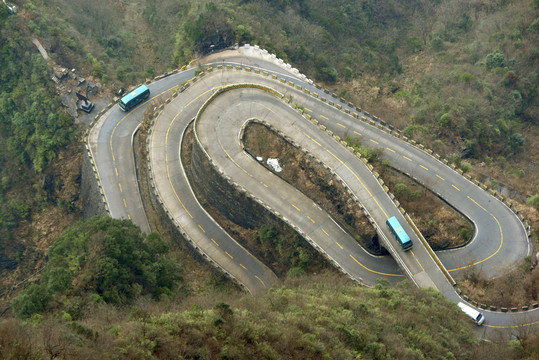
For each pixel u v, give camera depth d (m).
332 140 102.81
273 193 99.44
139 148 115.44
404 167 102.62
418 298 80.50
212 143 104.31
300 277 88.81
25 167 122.88
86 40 132.88
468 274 89.94
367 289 83.19
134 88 125.12
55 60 123.38
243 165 102.00
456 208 96.75
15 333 59.09
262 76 122.00
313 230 96.12
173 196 107.06
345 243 95.19
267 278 100.06
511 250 92.25
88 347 58.03
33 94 120.12
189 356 60.88
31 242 118.38
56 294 75.62
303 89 119.12
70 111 120.06
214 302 75.94
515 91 128.62
